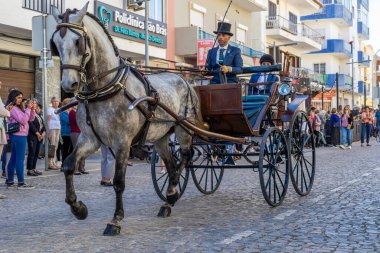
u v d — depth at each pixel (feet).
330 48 158.10
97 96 19.40
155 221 22.15
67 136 43.19
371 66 223.10
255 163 26.30
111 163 33.40
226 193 29.76
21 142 32.09
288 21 118.93
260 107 26.50
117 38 60.23
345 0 170.81
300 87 35.27
